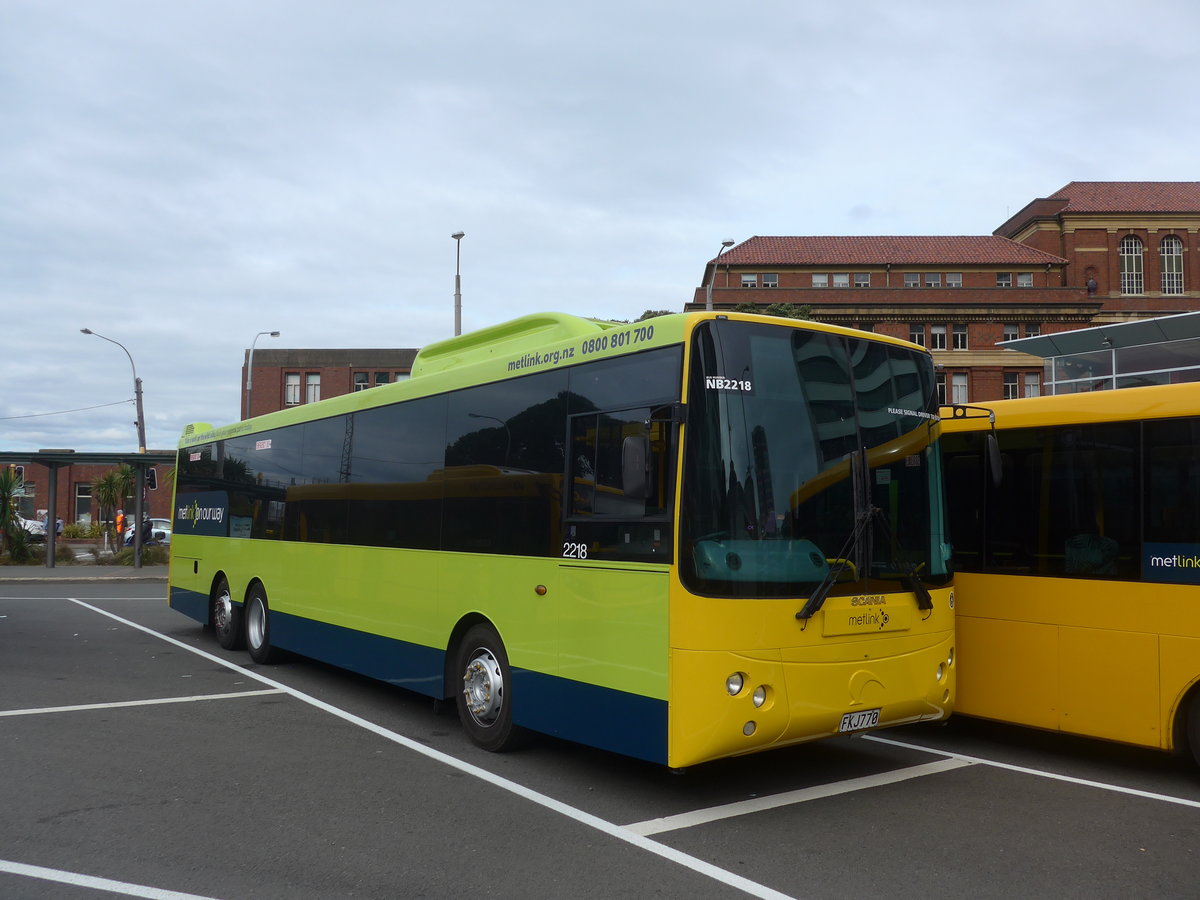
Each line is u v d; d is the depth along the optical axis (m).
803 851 5.33
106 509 34.75
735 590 5.68
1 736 7.99
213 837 5.51
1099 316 68.94
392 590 8.91
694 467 5.75
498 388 7.66
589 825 5.76
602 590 6.26
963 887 4.82
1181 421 6.88
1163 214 69.44
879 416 6.56
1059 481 7.56
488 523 7.57
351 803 6.18
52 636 14.76
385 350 60.16
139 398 36.19
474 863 5.12
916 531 6.65
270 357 60.06
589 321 7.51
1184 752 6.89
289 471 11.41
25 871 4.96
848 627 6.09
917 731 8.62
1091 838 5.59
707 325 5.92
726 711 5.57
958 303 61.62
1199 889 4.82
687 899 4.65
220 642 13.33
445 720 8.77
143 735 8.06
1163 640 6.84
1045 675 7.50
